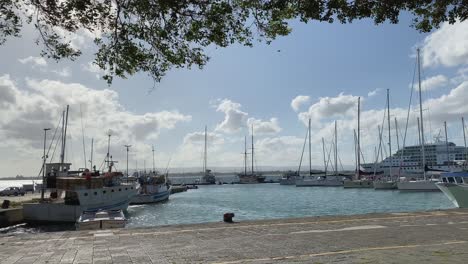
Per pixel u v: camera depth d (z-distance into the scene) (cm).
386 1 660
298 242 1134
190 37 674
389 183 9419
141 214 5741
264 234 1291
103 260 930
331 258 906
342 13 668
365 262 851
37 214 4528
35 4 641
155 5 635
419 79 7869
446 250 980
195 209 6419
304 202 7294
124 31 665
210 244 1120
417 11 746
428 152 12019
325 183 12538
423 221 1576
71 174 5394
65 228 4266
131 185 5506
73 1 633
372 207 5925
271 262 878
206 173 17288
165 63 719
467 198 3806
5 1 634
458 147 11819
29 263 908
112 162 6259
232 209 6250
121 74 720
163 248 1068
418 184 8306
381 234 1266
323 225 1486
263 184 16688
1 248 1105
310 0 652
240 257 939
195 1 635
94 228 2872
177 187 12675
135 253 1006
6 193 7906
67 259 948
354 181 10894
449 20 724
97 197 4838
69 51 715
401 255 921
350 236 1233
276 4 658
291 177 15338
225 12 645
